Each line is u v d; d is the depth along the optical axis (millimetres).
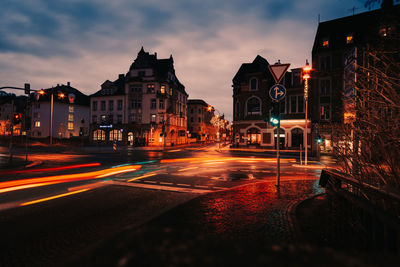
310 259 670
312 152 28766
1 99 74562
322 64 29234
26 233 4125
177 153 28688
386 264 618
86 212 5324
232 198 6402
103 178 9938
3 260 3225
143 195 6957
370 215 2783
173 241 844
